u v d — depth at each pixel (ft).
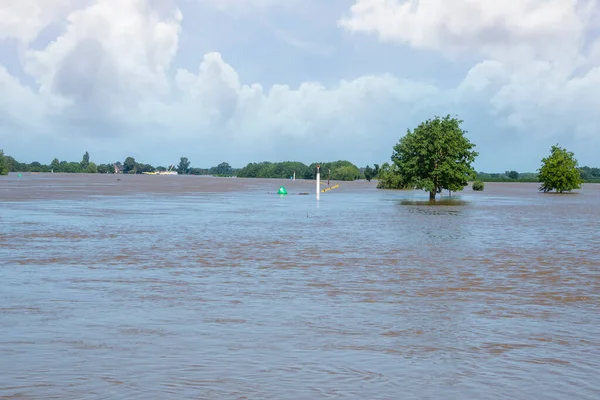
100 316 48.42
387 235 112.68
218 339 42.47
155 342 41.65
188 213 167.63
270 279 65.46
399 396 32.76
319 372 36.14
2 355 38.65
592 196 329.52
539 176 379.55
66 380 34.47
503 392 33.47
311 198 267.80
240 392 32.96
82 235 107.65
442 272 70.90
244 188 409.08
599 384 34.71
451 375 35.94
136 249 89.35
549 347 41.47
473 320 48.39
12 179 613.52
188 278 65.67
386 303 54.08
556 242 103.65
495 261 80.12
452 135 240.32
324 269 72.49
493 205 226.79
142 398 32.07
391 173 411.13
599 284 63.93
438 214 173.68
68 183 478.59
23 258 79.41
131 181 603.67
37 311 49.93
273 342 41.88
